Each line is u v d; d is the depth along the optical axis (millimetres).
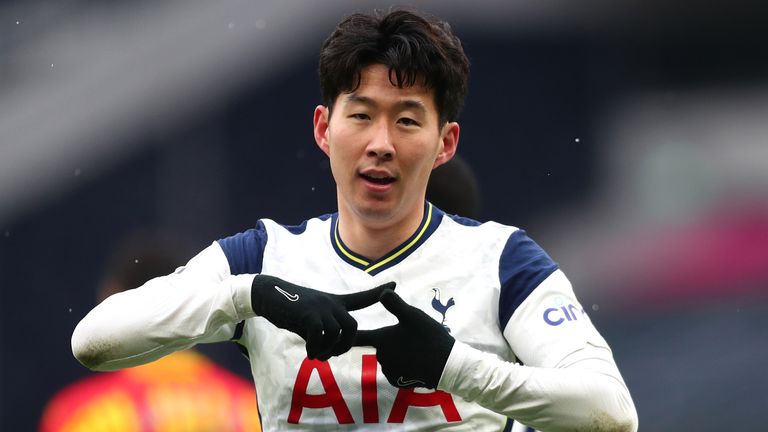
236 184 33656
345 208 10758
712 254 35312
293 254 10898
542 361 9922
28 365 31328
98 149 33219
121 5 35875
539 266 10445
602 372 9648
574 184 36531
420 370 9383
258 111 33594
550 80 37094
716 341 31875
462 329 10328
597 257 35469
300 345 10430
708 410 29797
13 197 32594
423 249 10711
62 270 32344
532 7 36938
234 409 16641
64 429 15992
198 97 33781
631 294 34562
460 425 10328
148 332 9875
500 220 36188
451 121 10672
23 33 36156
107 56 35062
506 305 10383
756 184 38312
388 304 9352
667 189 38125
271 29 34281
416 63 9867
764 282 34031
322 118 10891
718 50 39844
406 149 9977
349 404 10312
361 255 10750
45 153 33281
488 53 36719
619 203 36812
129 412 15891
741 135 39375
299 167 33562
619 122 37875
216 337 10656
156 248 17422
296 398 10414
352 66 9914
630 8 38625
